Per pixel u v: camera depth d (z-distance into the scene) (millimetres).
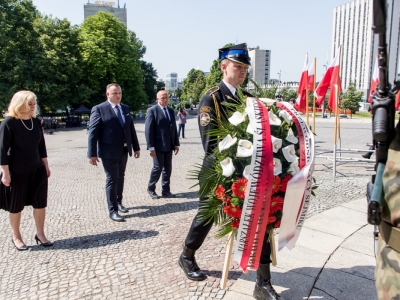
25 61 31031
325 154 11109
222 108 2971
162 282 3330
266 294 2814
